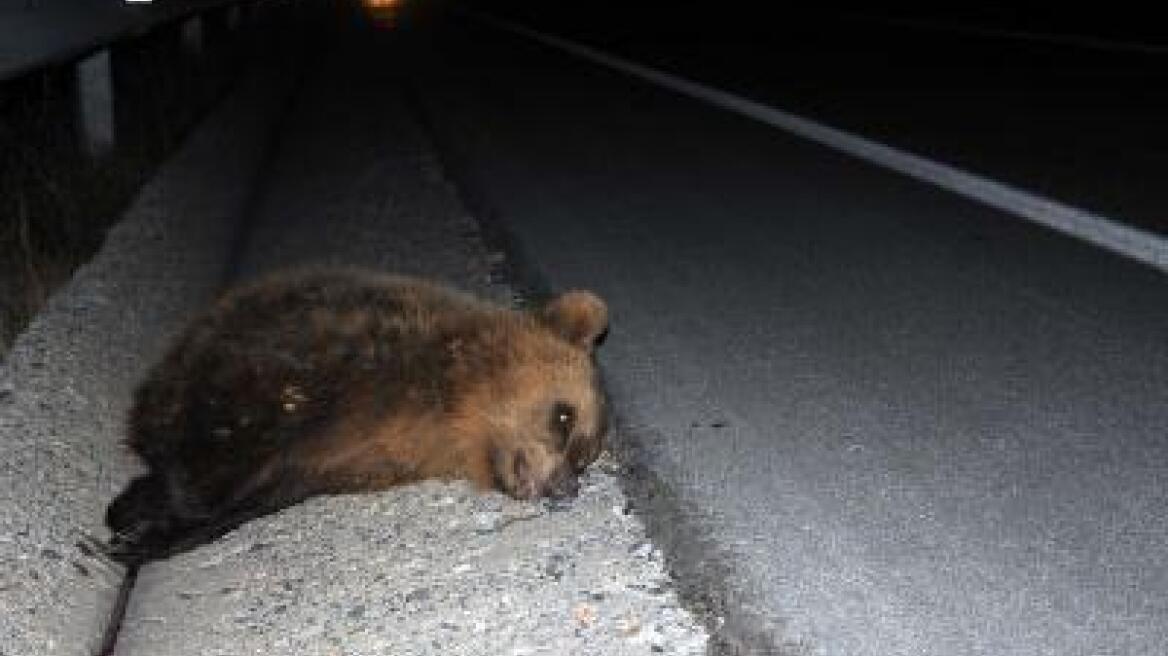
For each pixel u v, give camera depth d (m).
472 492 2.34
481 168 5.46
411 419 2.21
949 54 9.05
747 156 5.49
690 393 2.78
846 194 4.64
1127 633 1.81
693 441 2.53
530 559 2.10
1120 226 3.97
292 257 4.11
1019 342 3.01
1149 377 2.76
